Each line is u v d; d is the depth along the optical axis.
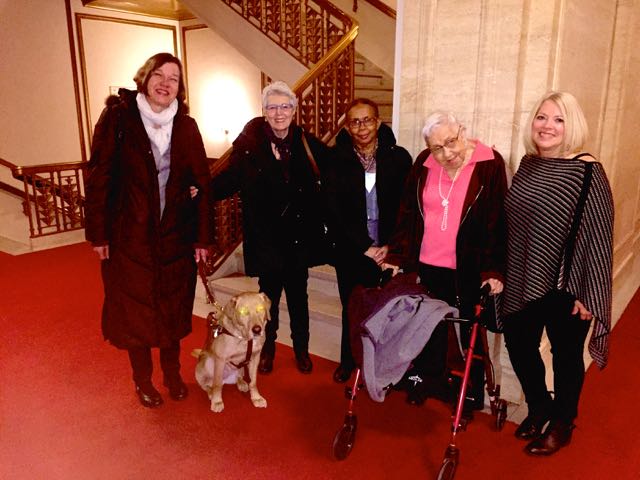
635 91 4.26
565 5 2.57
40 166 6.79
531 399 2.60
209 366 2.93
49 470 2.42
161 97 2.50
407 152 2.81
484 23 2.63
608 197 2.13
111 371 3.37
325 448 2.59
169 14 9.39
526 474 2.38
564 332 2.35
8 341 3.83
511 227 2.36
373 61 7.23
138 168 2.52
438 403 3.01
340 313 3.91
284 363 3.52
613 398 3.04
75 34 8.43
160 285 2.68
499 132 2.72
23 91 7.97
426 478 2.37
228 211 4.69
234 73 9.09
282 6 6.31
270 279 3.23
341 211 2.82
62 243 7.09
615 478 2.35
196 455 2.53
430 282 2.59
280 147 2.92
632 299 4.69
